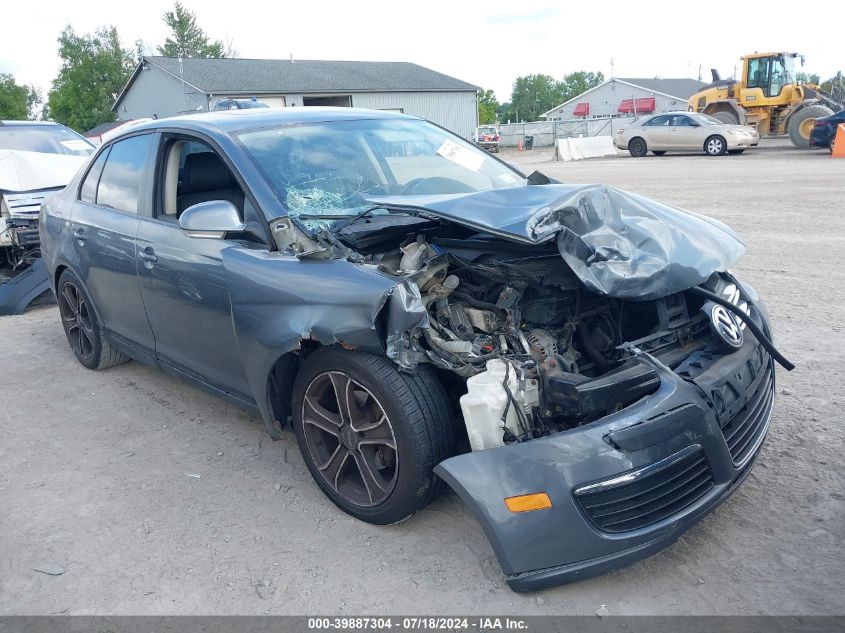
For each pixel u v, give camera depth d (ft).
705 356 9.63
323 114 13.99
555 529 8.00
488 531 8.14
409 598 8.79
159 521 10.77
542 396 8.80
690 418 8.50
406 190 12.69
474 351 9.43
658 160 75.41
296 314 9.73
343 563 9.52
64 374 17.34
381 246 10.68
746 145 75.20
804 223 31.27
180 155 13.43
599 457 8.05
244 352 10.86
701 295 10.19
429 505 10.51
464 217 9.53
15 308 22.97
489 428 8.58
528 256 9.94
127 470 12.38
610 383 8.45
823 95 81.15
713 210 36.01
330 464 10.53
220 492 11.50
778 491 10.46
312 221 11.00
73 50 190.29
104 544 10.25
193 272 11.66
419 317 8.84
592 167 71.82
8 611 8.96
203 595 9.06
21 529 10.74
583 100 236.63
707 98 87.20
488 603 8.61
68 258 15.88
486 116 312.91
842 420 12.43
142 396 15.65
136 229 13.35
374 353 9.38
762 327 10.97
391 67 150.61
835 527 9.55
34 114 258.16
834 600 8.29
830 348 15.88
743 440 9.38
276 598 8.93
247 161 11.72
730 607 8.30
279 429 11.29
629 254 9.69
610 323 10.37
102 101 189.37
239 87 124.06
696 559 9.16
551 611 8.42
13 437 13.96
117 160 14.93
